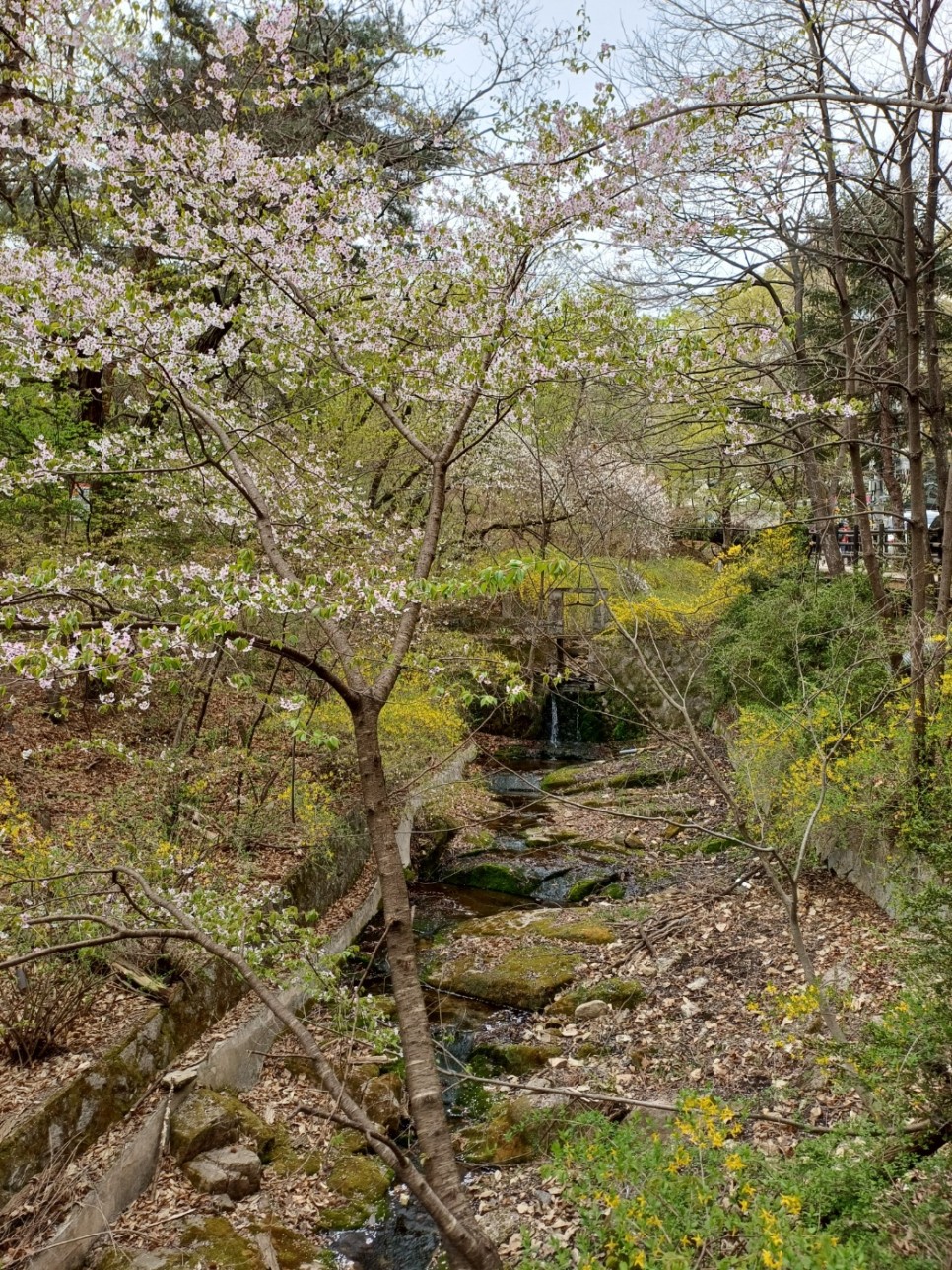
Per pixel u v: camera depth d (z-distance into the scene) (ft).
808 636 23.66
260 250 15.08
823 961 19.12
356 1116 8.73
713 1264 8.30
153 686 26.14
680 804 32.65
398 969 10.52
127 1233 13.65
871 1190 9.25
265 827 24.21
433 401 17.12
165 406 23.49
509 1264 12.89
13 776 24.77
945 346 34.88
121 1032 16.33
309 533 21.16
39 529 28.25
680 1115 9.75
